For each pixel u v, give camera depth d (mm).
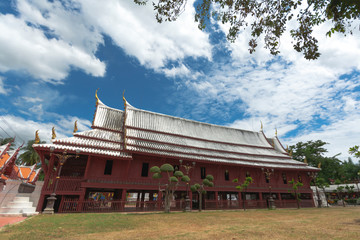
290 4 6359
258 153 35938
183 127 34750
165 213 18453
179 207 23547
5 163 21250
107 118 28016
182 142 30125
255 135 42562
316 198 35344
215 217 15789
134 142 25078
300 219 14727
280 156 37156
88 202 18828
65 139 20672
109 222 11984
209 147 31891
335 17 5727
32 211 16438
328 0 5914
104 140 23469
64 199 18312
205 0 6980
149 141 26906
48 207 16219
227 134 38906
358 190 45500
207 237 7977
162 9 6730
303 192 32625
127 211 20141
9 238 7676
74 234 8539
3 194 15844
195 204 28969
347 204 40906
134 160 23969
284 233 8797
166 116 34875
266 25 6934
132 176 23078
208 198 30406
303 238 7707
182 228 10305
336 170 53094
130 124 28734
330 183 53344
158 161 25297
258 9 6770
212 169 28562
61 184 18750
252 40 7523
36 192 18703
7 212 15242
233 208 26797
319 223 12281
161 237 7980
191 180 25672
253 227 10648
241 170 30219
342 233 8672
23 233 8617
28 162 54469
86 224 11148
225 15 7180
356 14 5520
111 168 22703
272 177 32594
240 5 6773
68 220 12633
